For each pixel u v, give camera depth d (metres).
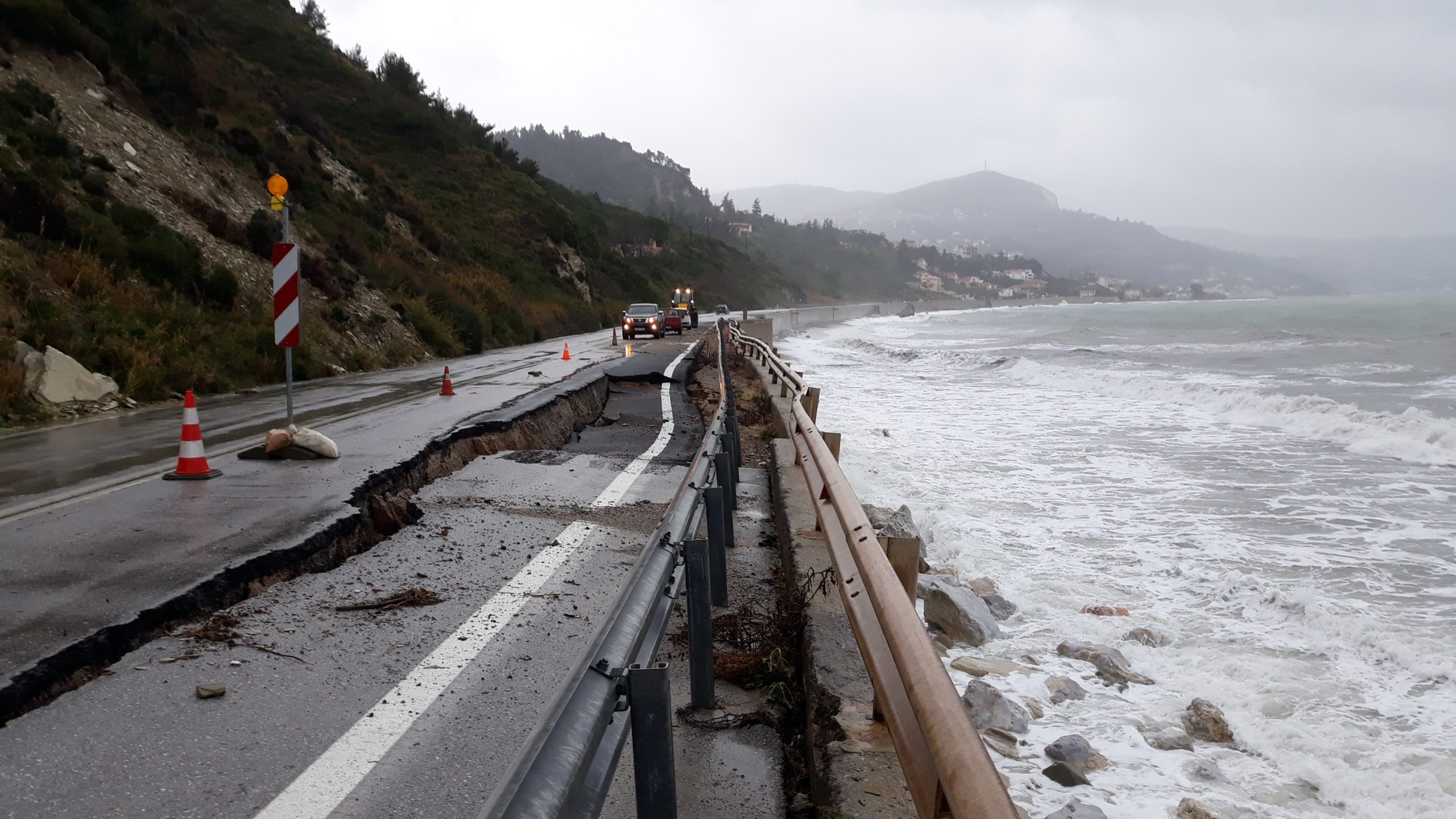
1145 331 69.25
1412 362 36.91
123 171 22.77
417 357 27.89
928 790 2.30
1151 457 15.97
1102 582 8.48
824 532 5.15
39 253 17.50
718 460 7.53
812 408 12.34
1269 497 12.62
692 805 3.47
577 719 1.94
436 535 7.26
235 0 68.12
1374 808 4.23
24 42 23.78
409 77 71.62
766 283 167.38
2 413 12.70
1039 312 185.75
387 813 3.12
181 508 7.41
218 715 3.89
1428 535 10.41
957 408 23.83
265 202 28.95
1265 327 69.88
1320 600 7.80
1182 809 3.98
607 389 20.80
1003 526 10.79
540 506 8.45
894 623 2.86
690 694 4.44
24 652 4.30
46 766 3.40
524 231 60.38
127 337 16.72
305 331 22.72
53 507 7.48
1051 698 5.36
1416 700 5.71
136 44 28.59
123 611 4.91
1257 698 5.58
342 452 10.03
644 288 84.44
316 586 5.88
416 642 4.86
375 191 42.41
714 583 5.76
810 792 3.58
